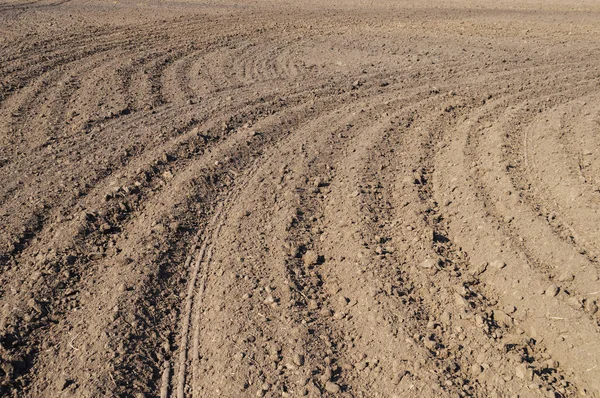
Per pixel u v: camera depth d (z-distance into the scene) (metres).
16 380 4.51
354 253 5.77
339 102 10.09
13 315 5.09
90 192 7.12
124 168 7.70
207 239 6.33
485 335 4.61
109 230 6.44
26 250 6.08
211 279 5.65
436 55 13.05
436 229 6.25
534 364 4.34
